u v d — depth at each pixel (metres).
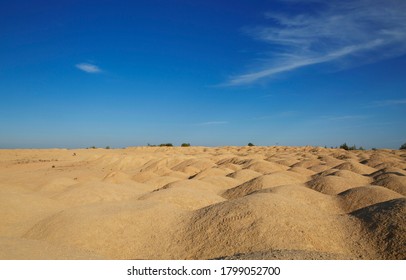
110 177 30.39
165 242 12.88
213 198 19.69
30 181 29.64
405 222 12.64
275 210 13.80
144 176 31.81
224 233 12.70
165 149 80.81
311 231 12.85
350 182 25.08
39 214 16.66
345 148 83.75
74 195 21.14
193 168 40.31
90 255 10.20
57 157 60.16
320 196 19.95
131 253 12.37
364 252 11.97
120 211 14.84
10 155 60.69
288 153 68.25
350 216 14.57
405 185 24.39
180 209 16.05
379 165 41.03
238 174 31.42
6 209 16.08
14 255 8.93
